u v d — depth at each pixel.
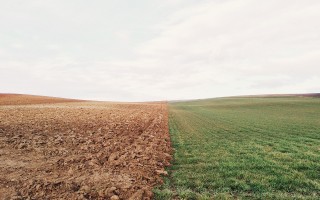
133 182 9.09
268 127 25.91
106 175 9.85
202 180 9.33
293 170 10.27
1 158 12.40
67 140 16.88
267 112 50.56
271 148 15.10
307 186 8.48
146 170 10.55
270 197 7.59
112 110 48.53
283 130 23.34
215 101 117.44
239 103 90.31
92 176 9.74
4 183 9.11
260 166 10.92
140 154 13.31
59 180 9.21
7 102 67.31
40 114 33.28
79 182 9.05
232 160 12.17
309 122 30.14
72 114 35.06
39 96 93.19
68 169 10.74
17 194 8.12
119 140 17.48
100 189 8.36
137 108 63.28
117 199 7.71
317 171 10.07
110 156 12.71
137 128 24.14
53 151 13.88
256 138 19.03
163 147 15.59
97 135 19.27
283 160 11.99
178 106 90.31
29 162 11.80
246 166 11.03
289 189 8.28
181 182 9.16
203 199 7.51
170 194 8.05
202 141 18.12
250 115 43.91
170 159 12.81
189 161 12.30
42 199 7.72
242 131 23.31
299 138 18.58
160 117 38.41
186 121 34.50
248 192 8.10
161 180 9.41
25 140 16.47
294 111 50.69
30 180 9.14
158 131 23.02
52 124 24.03
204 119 37.47
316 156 12.64
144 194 8.03
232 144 16.62
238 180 9.14
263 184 8.66
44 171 10.45
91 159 12.35
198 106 86.62
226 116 42.81
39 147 14.79
